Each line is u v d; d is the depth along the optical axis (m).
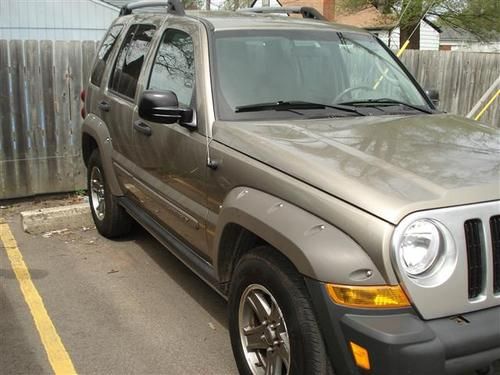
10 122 7.02
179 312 4.43
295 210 2.85
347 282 2.53
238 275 3.25
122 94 5.21
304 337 2.71
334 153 3.06
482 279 2.62
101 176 5.82
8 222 6.62
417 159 2.99
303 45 4.34
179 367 3.69
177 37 4.45
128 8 5.86
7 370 3.63
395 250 2.46
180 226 4.13
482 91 10.04
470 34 17.38
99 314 4.38
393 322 2.46
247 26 4.27
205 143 3.64
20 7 17.55
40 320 4.27
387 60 4.73
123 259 5.48
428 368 2.43
